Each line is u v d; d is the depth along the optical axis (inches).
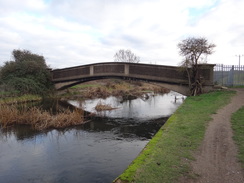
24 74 989.8
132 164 189.2
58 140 383.6
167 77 722.2
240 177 158.9
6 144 362.0
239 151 205.2
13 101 806.5
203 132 269.6
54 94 1058.1
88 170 261.0
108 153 319.0
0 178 242.8
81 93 1193.4
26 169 265.7
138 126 486.6
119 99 1019.3
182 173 167.9
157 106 788.6
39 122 491.2
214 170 171.5
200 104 464.4
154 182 154.9
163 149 219.6
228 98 498.0
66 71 1023.6
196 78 652.1
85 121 528.1
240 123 296.8
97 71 890.1
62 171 259.0
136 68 781.9
